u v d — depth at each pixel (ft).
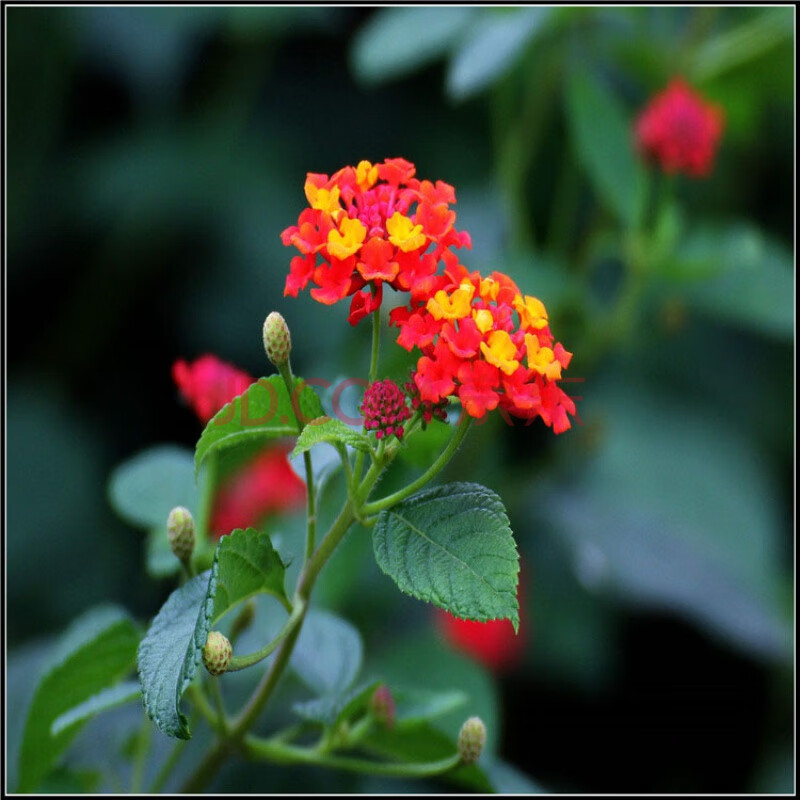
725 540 3.77
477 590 2.74
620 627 4.31
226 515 3.26
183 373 3.03
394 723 2.94
